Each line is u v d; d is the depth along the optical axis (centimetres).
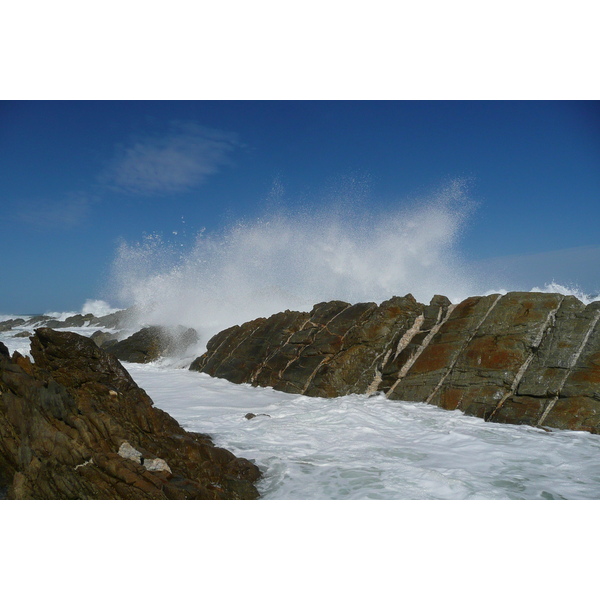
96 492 426
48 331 633
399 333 979
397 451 593
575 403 698
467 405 777
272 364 1079
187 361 1366
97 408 535
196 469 510
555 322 816
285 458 566
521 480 498
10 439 491
